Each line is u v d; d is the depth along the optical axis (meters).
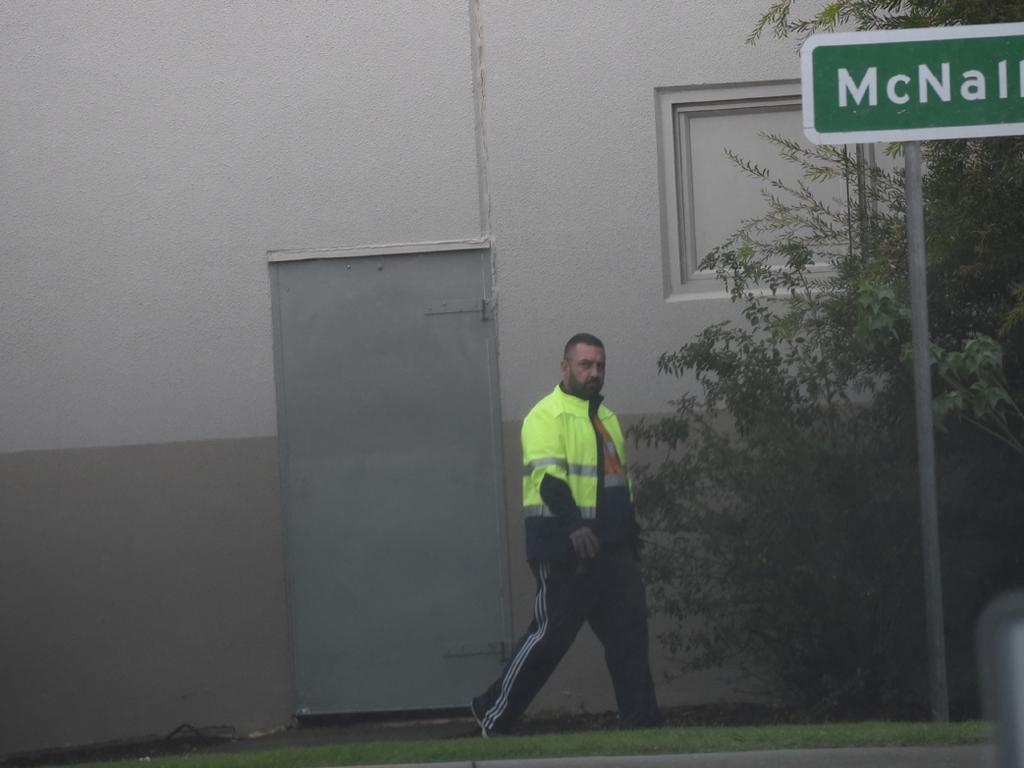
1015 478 27.80
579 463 26.91
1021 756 8.94
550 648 26.77
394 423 33.81
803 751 20.64
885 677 28.42
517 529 33.53
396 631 33.75
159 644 33.91
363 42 33.75
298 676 33.78
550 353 33.44
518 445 33.53
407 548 33.75
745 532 28.31
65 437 33.94
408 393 33.78
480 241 33.59
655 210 33.31
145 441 33.94
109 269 33.97
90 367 33.94
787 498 27.75
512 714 26.97
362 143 33.78
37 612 33.94
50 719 33.94
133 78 33.94
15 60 33.94
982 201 25.84
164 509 33.97
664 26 33.34
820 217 31.39
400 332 33.78
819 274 31.86
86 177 33.94
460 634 33.62
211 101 33.88
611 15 33.44
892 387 27.69
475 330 33.66
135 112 33.94
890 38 22.39
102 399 33.94
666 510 29.14
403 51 33.72
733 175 33.47
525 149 33.53
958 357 24.34
